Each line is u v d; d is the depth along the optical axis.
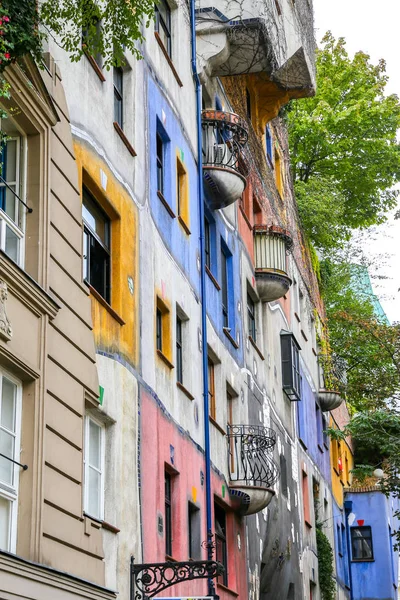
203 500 21.48
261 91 33.44
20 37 12.76
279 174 38.19
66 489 14.00
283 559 30.42
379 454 53.12
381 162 50.38
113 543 15.89
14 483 12.93
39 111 14.38
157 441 18.62
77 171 15.89
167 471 19.55
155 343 19.30
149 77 21.12
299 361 38.22
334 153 50.09
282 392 33.66
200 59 26.11
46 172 14.46
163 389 19.45
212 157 25.12
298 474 35.22
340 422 50.12
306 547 35.34
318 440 42.00
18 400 13.26
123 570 16.12
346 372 45.50
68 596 13.29
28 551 12.75
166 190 21.73
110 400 16.41
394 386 35.53
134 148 19.42
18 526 12.86
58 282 14.51
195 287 23.06
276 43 27.88
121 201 18.16
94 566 14.78
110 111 18.22
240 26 26.25
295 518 33.47
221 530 24.08
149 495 17.75
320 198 45.56
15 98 13.78
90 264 16.91
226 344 25.98
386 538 48.78
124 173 18.59
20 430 13.21
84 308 15.41
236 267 28.25
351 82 51.44
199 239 23.80
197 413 21.91
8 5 12.71
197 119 24.88
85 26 14.80
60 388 14.16
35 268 13.93
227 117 25.36
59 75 15.77
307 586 34.66
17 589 11.82
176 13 24.27
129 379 17.41
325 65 51.38
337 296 51.44
